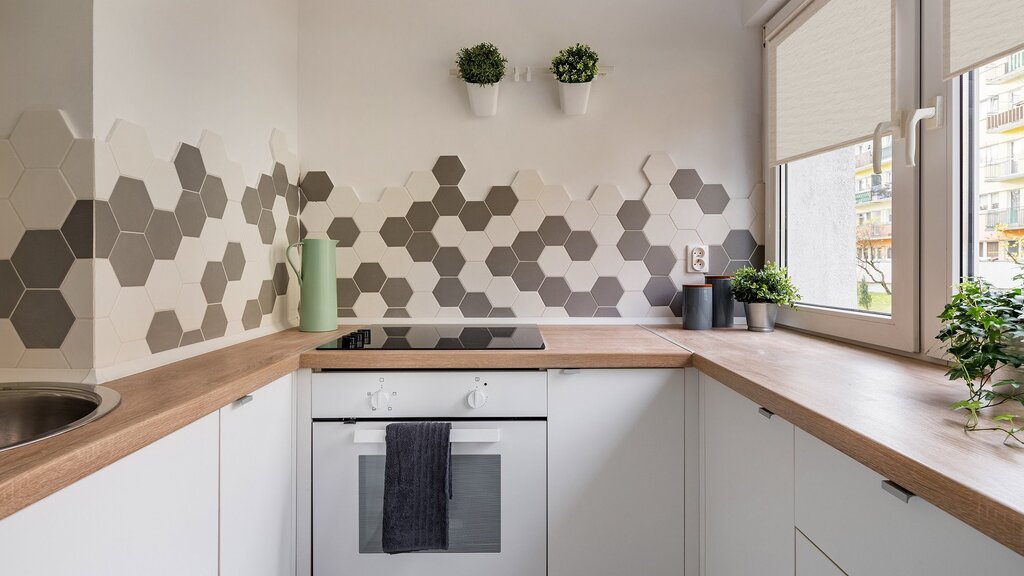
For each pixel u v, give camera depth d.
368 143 2.10
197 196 1.43
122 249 1.17
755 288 1.87
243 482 1.20
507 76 2.09
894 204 1.42
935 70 1.27
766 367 1.28
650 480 1.50
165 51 1.30
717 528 1.38
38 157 1.09
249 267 1.71
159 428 0.88
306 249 1.87
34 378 1.09
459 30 2.10
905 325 1.39
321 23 2.10
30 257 1.10
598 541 1.50
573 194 2.09
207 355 1.41
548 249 2.11
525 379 1.49
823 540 0.92
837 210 1.73
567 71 1.98
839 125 1.62
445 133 2.10
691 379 1.50
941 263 1.27
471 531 1.49
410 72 2.10
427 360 1.47
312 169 2.10
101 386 1.05
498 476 1.49
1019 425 0.82
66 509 0.70
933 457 0.69
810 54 1.76
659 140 2.09
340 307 2.11
